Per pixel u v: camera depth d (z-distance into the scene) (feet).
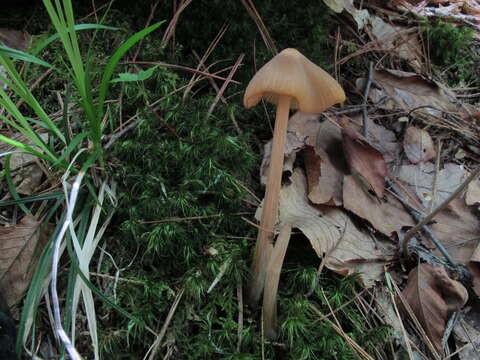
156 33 0.76
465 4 1.15
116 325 0.55
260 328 0.57
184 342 0.55
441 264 0.65
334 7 0.78
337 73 0.86
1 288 0.53
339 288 0.61
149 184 0.63
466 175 0.76
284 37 0.79
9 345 0.45
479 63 0.99
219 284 0.59
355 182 0.68
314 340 0.56
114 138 0.63
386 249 0.65
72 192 0.50
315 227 0.63
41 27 0.76
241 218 0.65
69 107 0.69
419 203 0.72
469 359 0.59
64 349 0.48
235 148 0.67
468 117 0.86
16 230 0.56
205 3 0.73
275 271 0.51
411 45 0.97
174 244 0.60
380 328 0.58
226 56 0.77
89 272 0.57
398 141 0.80
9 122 0.51
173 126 0.68
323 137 0.72
